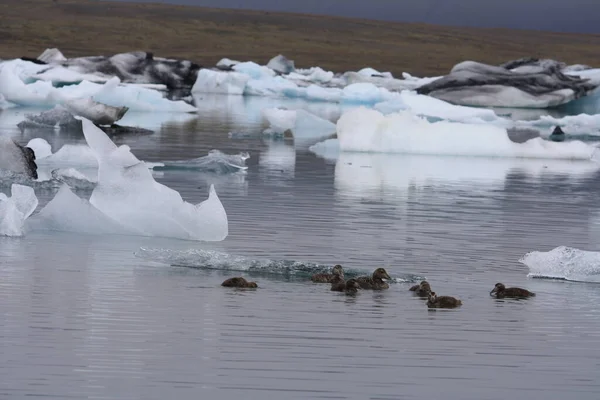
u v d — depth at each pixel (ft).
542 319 56.18
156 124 200.64
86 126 78.48
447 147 159.94
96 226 76.79
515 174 136.46
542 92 309.63
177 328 51.24
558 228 90.53
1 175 99.09
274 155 147.33
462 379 45.34
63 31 536.01
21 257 67.21
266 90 338.75
